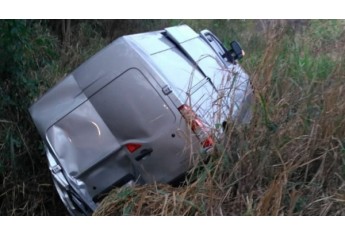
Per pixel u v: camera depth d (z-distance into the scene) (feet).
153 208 12.40
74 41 26.66
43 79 19.42
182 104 12.76
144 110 12.91
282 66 19.02
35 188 16.62
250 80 15.53
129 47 13.23
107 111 13.16
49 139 13.51
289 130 14.43
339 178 13.62
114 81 13.10
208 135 12.82
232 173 12.99
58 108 13.56
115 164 13.29
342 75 16.62
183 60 14.89
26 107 17.70
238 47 19.40
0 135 16.74
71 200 13.52
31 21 21.74
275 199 12.21
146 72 12.95
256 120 14.28
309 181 13.89
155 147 12.92
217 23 30.78
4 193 16.01
